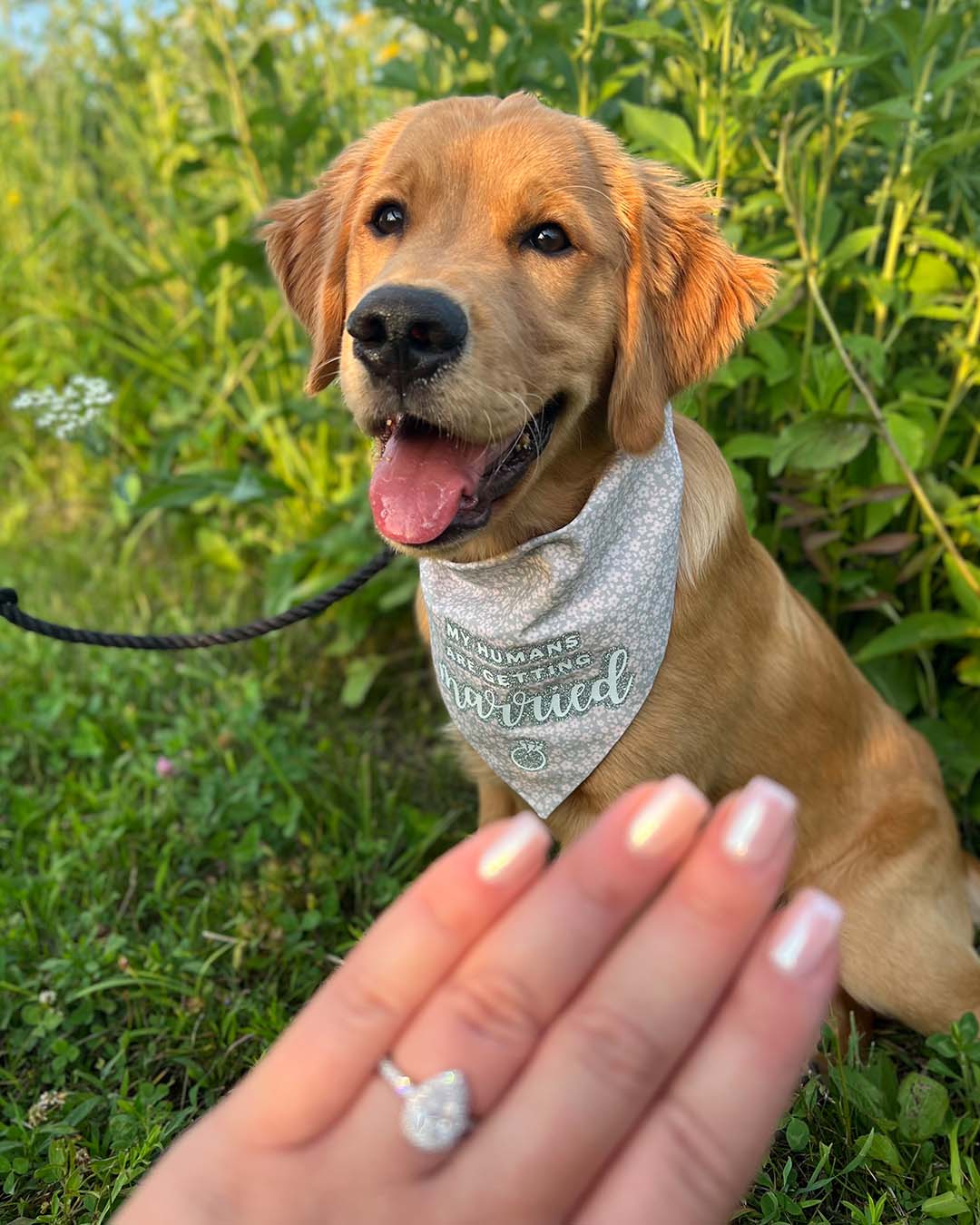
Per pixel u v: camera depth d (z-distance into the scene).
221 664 0.75
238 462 0.93
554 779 0.44
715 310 0.43
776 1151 0.38
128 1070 0.42
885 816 0.48
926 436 0.56
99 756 0.62
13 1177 0.36
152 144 0.92
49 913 0.49
